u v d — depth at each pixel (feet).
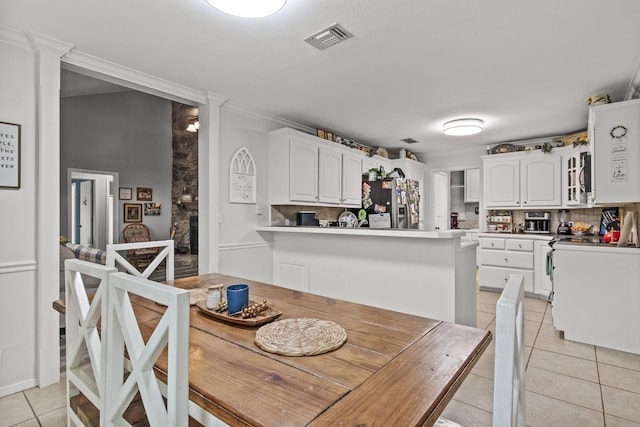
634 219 9.39
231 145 11.59
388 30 6.88
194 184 25.41
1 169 6.82
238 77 9.29
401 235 8.54
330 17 6.40
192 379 2.87
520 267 15.31
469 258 9.27
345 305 5.14
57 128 7.43
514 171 16.33
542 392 6.94
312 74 9.09
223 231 11.27
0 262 6.82
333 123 13.93
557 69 8.70
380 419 2.29
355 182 15.78
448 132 13.96
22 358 7.09
